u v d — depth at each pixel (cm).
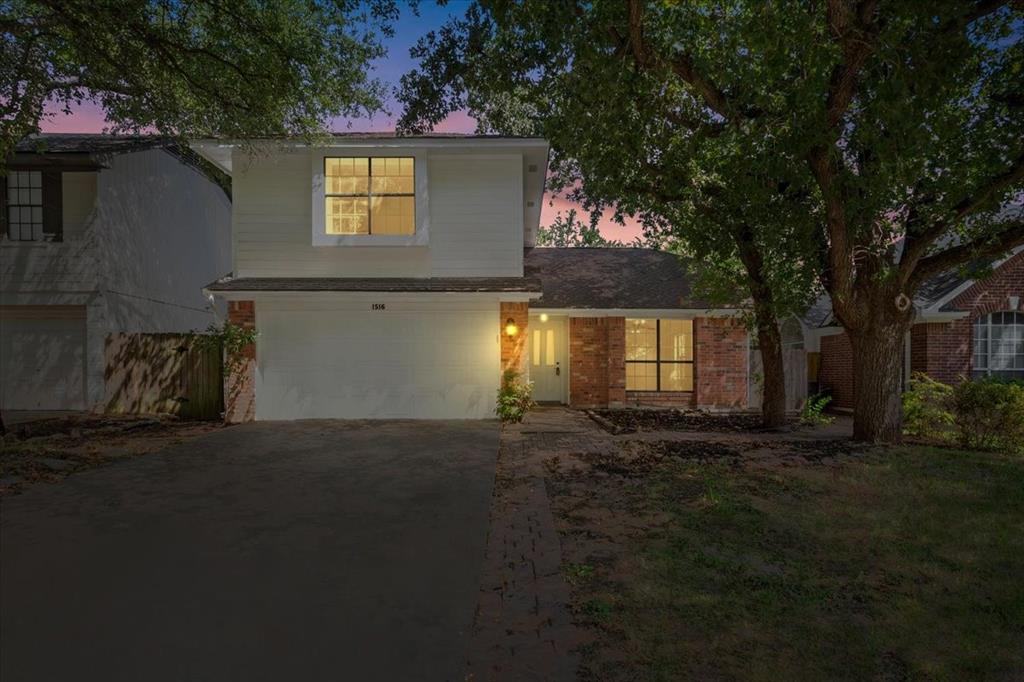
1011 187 971
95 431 1201
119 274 1612
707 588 445
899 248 1753
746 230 1207
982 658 350
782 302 1216
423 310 1378
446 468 860
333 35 1231
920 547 536
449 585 454
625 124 857
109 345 1530
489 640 368
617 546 536
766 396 1300
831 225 925
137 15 1068
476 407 1377
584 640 368
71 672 333
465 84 930
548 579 461
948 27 691
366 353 1376
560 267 1975
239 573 478
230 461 912
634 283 1836
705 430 1263
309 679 326
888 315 1046
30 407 1553
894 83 631
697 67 795
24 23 1089
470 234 1421
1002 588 450
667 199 1174
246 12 1145
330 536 569
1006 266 1534
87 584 455
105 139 1695
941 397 1106
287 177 1409
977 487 734
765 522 600
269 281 1368
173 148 1908
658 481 764
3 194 1530
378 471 841
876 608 415
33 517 628
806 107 739
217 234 2281
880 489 723
